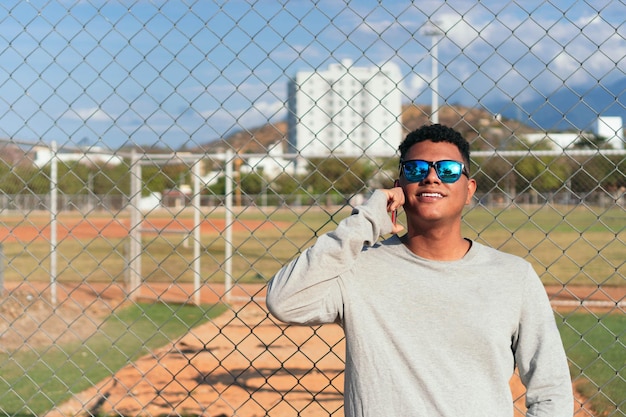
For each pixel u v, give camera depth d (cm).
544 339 235
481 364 230
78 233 3034
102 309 1150
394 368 230
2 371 705
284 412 595
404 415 225
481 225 3294
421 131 250
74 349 827
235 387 683
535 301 238
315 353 845
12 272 1834
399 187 252
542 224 3394
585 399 596
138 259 1298
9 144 437
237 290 1437
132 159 1110
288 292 235
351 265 236
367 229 236
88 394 629
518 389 650
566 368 234
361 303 238
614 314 1092
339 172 2073
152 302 1248
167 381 698
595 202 2467
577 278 1582
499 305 234
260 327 1027
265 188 363
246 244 2631
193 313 1147
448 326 232
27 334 895
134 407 596
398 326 234
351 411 235
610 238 2756
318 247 236
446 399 226
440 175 242
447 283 238
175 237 2814
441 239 245
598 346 822
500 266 241
